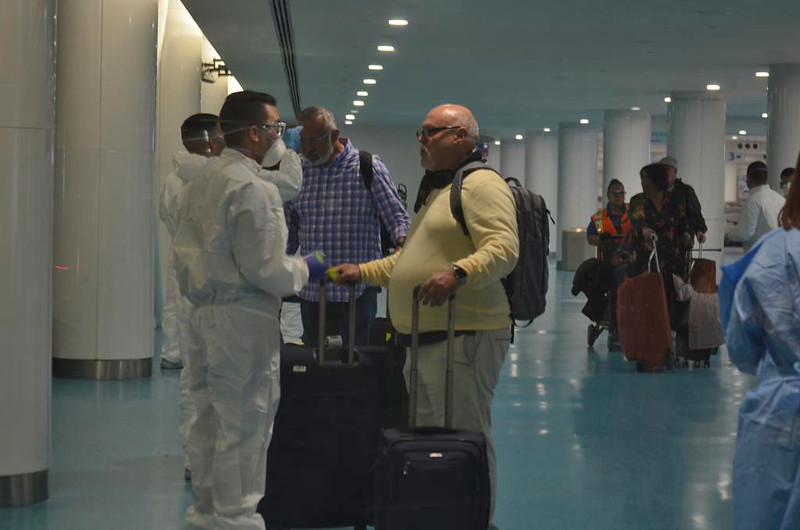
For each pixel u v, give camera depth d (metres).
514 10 7.36
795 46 7.96
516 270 4.66
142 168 9.09
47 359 5.65
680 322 8.61
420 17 6.96
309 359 4.64
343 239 5.52
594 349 9.98
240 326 4.38
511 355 9.74
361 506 4.64
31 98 5.50
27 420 5.54
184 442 5.72
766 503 3.51
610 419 7.05
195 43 8.88
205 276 4.37
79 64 9.05
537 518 5.12
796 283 3.43
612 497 5.38
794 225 3.45
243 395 4.43
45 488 5.57
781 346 3.46
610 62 8.20
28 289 5.56
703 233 8.52
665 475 5.71
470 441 4.28
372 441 4.64
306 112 5.39
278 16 6.79
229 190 4.29
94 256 9.00
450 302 4.59
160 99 9.16
